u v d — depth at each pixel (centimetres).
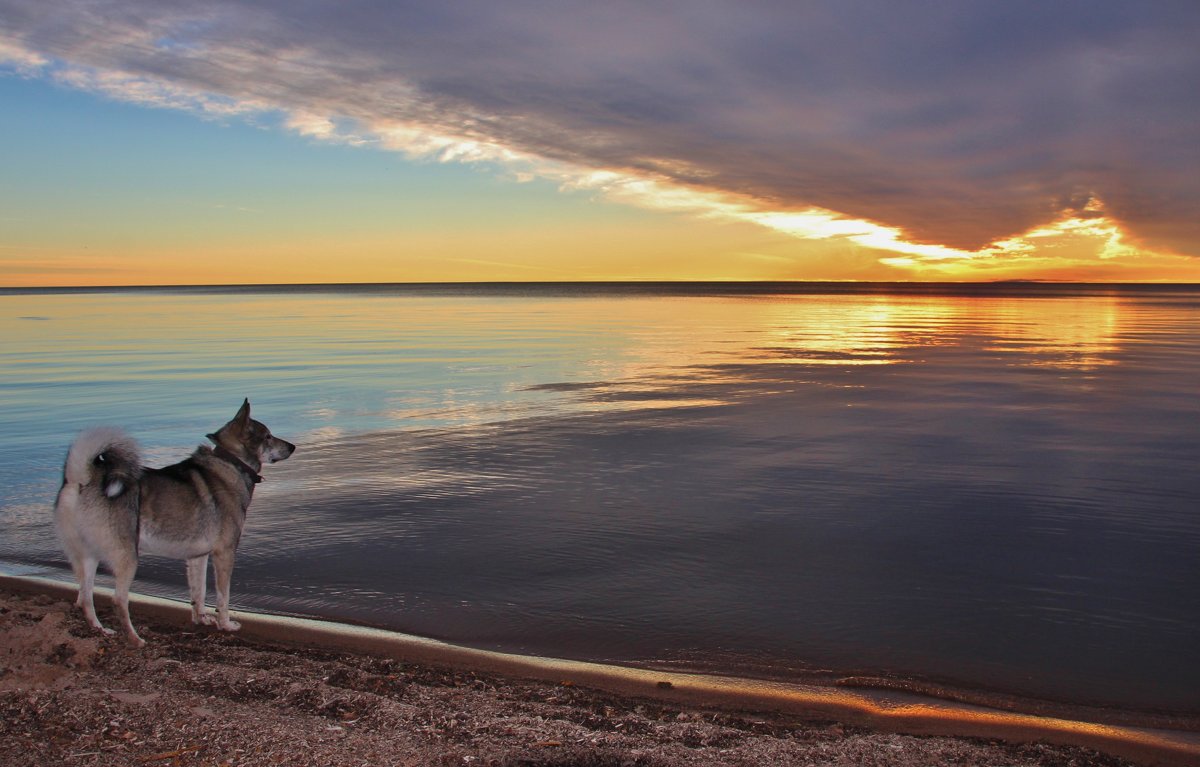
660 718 464
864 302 9769
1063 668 554
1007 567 758
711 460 1220
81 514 542
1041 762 418
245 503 623
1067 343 3516
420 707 454
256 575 733
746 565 760
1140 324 5059
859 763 404
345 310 7319
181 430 1449
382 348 3219
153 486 564
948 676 541
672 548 811
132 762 371
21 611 609
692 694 508
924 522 904
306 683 480
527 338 3756
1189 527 883
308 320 5478
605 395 1906
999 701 506
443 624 623
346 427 1496
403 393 1934
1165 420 1570
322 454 1261
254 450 632
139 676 484
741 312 6725
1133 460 1220
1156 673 546
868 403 1781
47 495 1022
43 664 498
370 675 510
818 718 477
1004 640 599
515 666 546
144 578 734
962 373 2367
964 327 4709
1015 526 889
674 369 2464
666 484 1075
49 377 2252
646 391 1973
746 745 419
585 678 529
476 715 444
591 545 820
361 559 777
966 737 454
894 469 1162
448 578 725
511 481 1090
